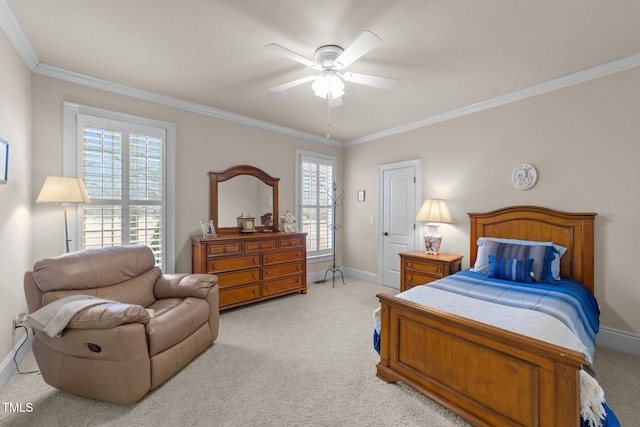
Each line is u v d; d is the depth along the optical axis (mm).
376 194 4727
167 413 1675
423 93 3117
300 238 4070
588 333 1906
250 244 3523
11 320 2045
